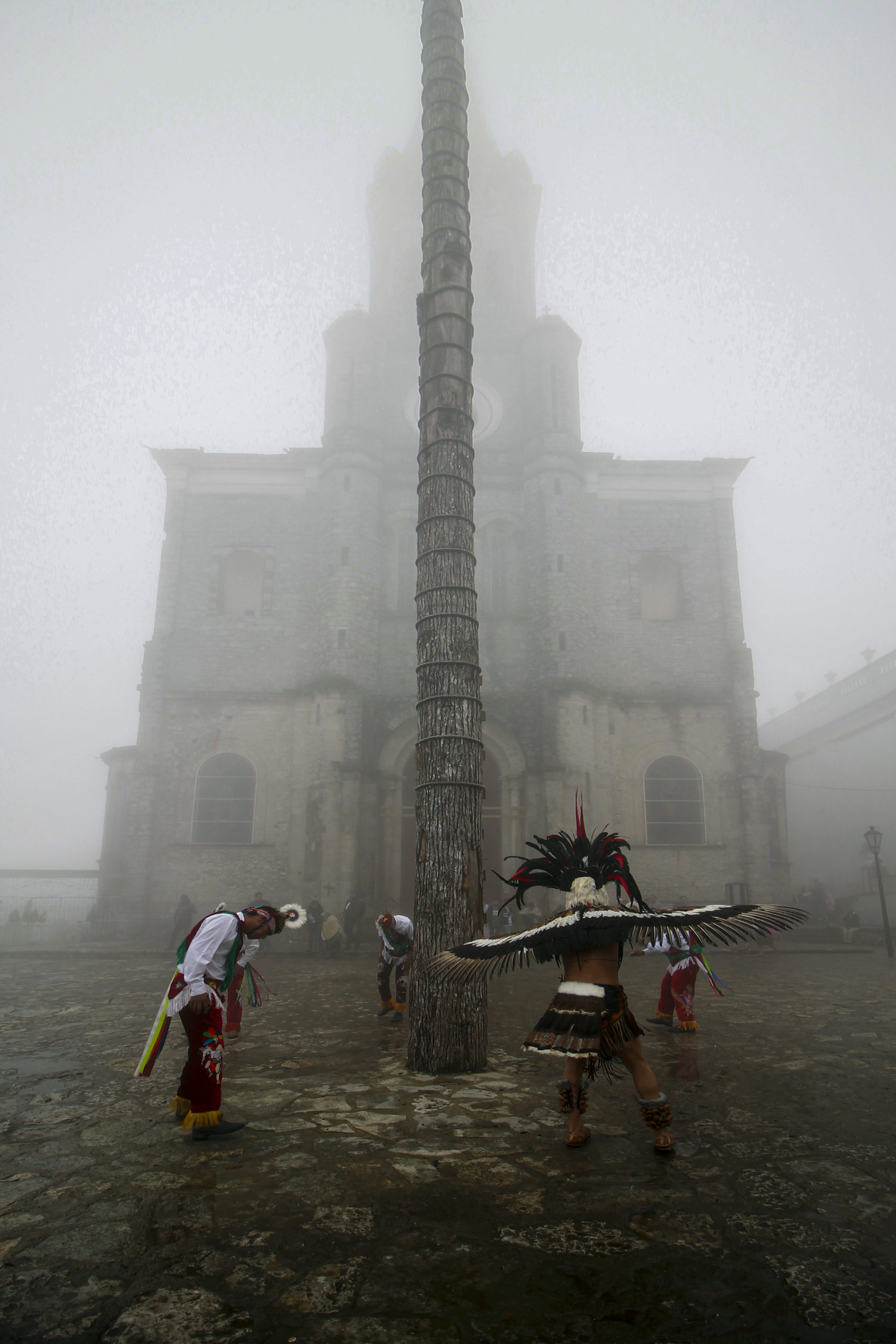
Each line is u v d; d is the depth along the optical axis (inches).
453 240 329.4
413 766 1009.5
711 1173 151.4
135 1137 176.1
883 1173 151.4
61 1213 133.2
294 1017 361.1
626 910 155.5
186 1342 93.7
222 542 1066.7
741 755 991.0
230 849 948.0
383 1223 128.3
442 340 318.0
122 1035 309.4
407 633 1018.1
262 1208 134.8
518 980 512.1
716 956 739.4
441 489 304.2
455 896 258.4
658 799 987.3
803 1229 126.2
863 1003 401.1
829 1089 218.8
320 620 991.6
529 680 989.8
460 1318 99.8
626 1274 111.3
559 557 1002.7
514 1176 149.8
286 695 994.1
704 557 1073.5
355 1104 203.8
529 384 1104.8
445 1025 245.4
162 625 1024.2
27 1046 286.0
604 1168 153.9
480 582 1049.5
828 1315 100.6
